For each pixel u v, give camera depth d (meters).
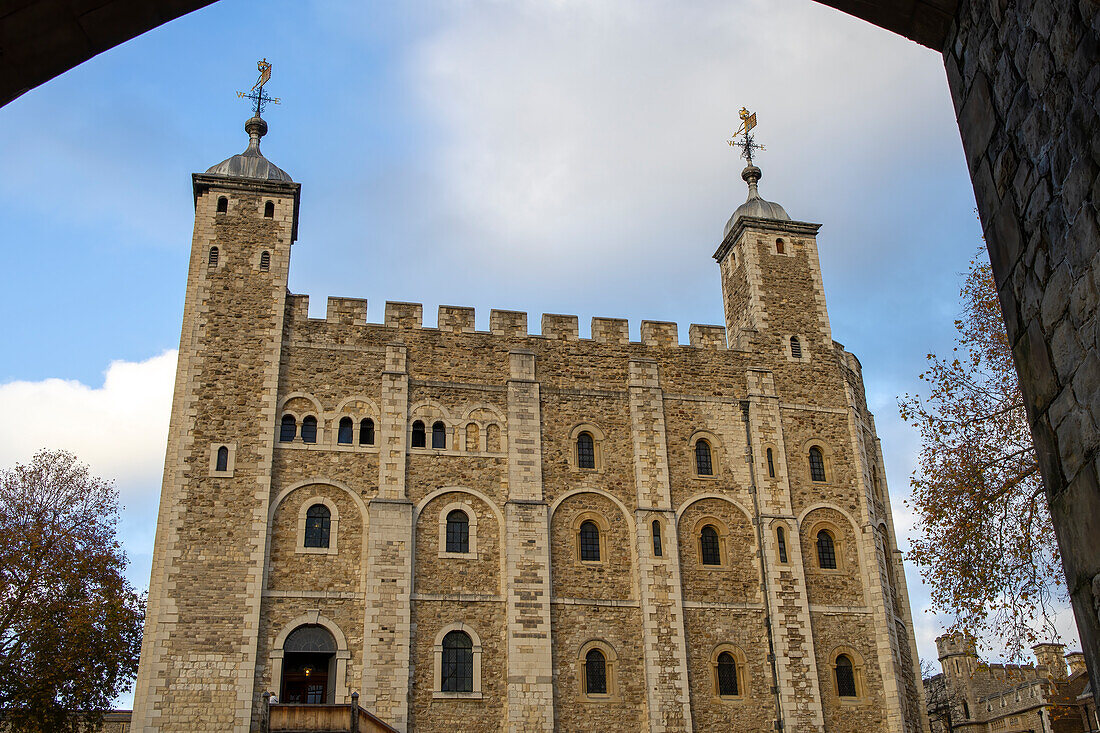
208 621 32.94
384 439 36.88
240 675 32.44
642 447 39.09
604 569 37.06
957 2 9.09
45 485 40.69
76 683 38.41
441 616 34.91
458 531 36.47
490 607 35.44
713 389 41.06
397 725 32.94
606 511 38.00
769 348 42.41
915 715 39.53
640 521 37.69
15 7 7.67
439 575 35.50
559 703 34.72
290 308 38.38
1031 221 8.02
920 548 27.69
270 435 35.84
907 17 9.50
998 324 28.00
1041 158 7.79
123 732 45.59
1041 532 25.52
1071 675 48.94
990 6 8.52
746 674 36.59
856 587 39.16
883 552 41.50
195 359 36.41
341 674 33.31
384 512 35.59
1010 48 8.20
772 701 36.31
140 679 31.88
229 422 35.75
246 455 35.38
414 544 35.69
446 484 36.91
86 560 39.69
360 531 35.50
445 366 38.88
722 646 36.78
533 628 35.22
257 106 43.59
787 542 38.84
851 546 39.84
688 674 35.94
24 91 8.34
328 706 29.19
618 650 35.94
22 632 37.28
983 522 26.48
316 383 37.38
